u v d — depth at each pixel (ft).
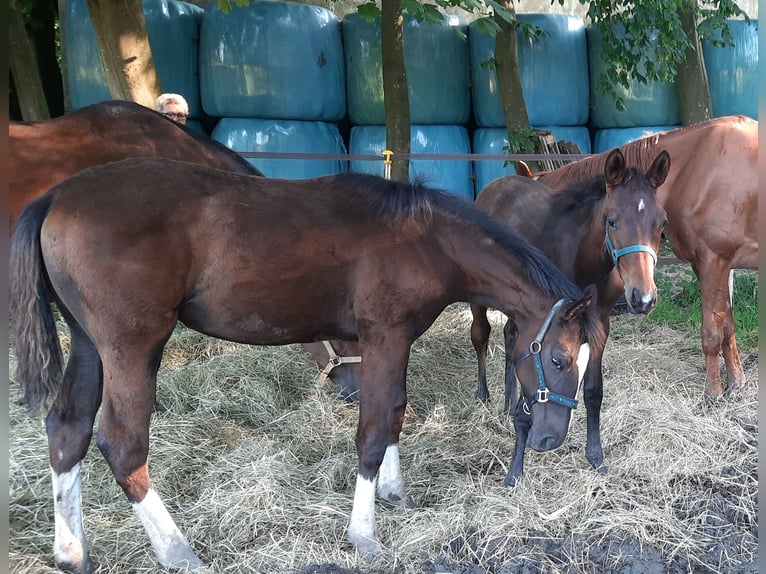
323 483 9.72
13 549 7.84
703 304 12.67
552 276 8.31
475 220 8.59
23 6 22.38
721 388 12.70
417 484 9.86
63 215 7.22
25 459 9.78
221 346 14.96
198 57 22.95
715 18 22.35
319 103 23.08
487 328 12.80
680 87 24.18
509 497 9.12
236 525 8.46
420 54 23.45
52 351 7.21
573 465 10.10
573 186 10.60
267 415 12.17
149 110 11.66
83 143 11.15
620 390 12.37
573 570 7.84
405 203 8.27
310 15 22.82
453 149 24.30
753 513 8.84
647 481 9.73
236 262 7.63
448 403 12.71
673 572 7.93
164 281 7.32
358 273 8.03
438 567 7.84
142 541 8.13
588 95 25.67
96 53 21.15
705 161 12.34
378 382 8.18
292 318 8.06
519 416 9.58
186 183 7.63
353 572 7.72
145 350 7.38
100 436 7.36
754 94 25.08
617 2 21.98
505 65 22.40
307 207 8.00
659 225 9.23
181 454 10.28
